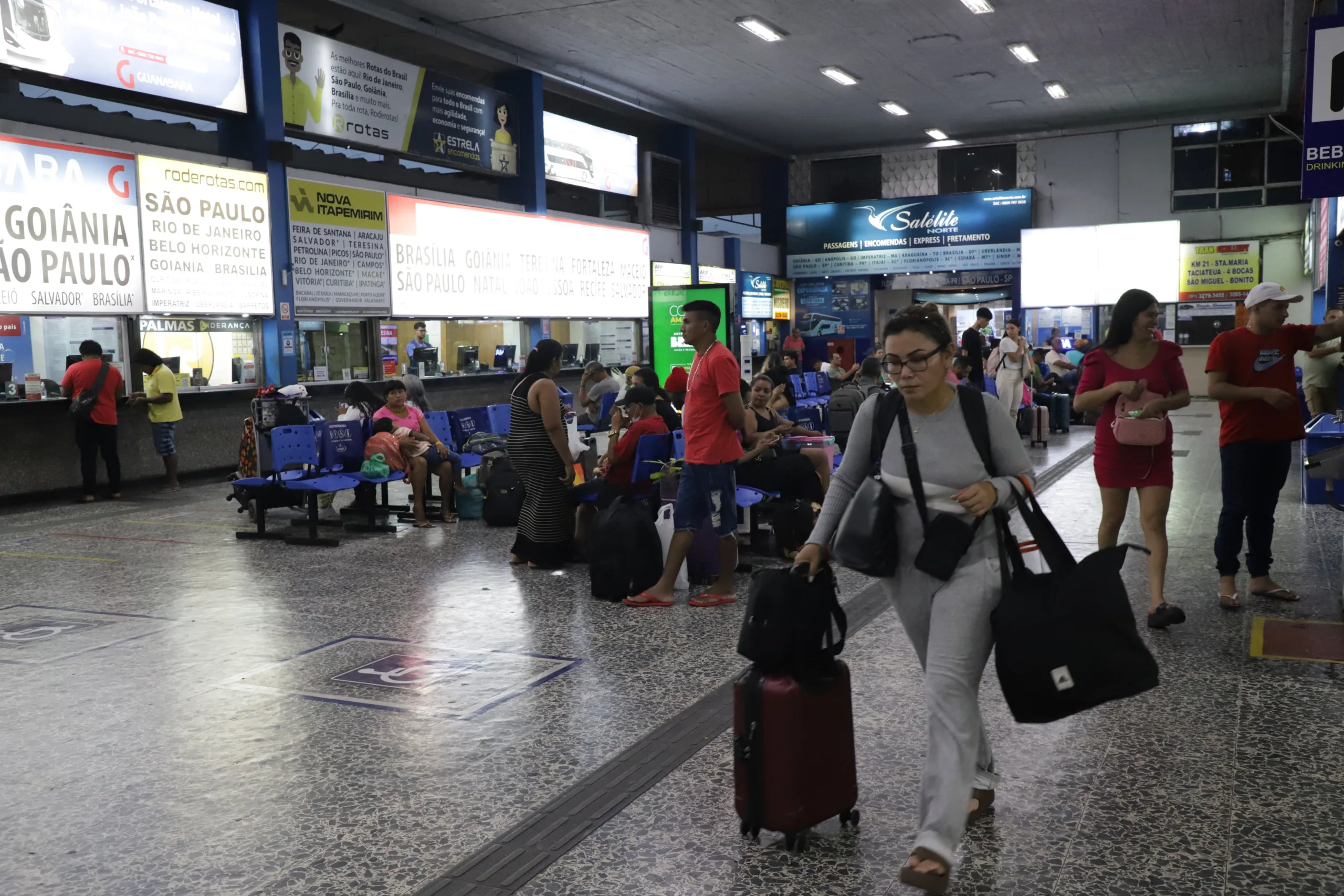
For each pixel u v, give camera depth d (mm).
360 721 4238
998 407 2859
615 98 21297
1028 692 2629
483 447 9688
